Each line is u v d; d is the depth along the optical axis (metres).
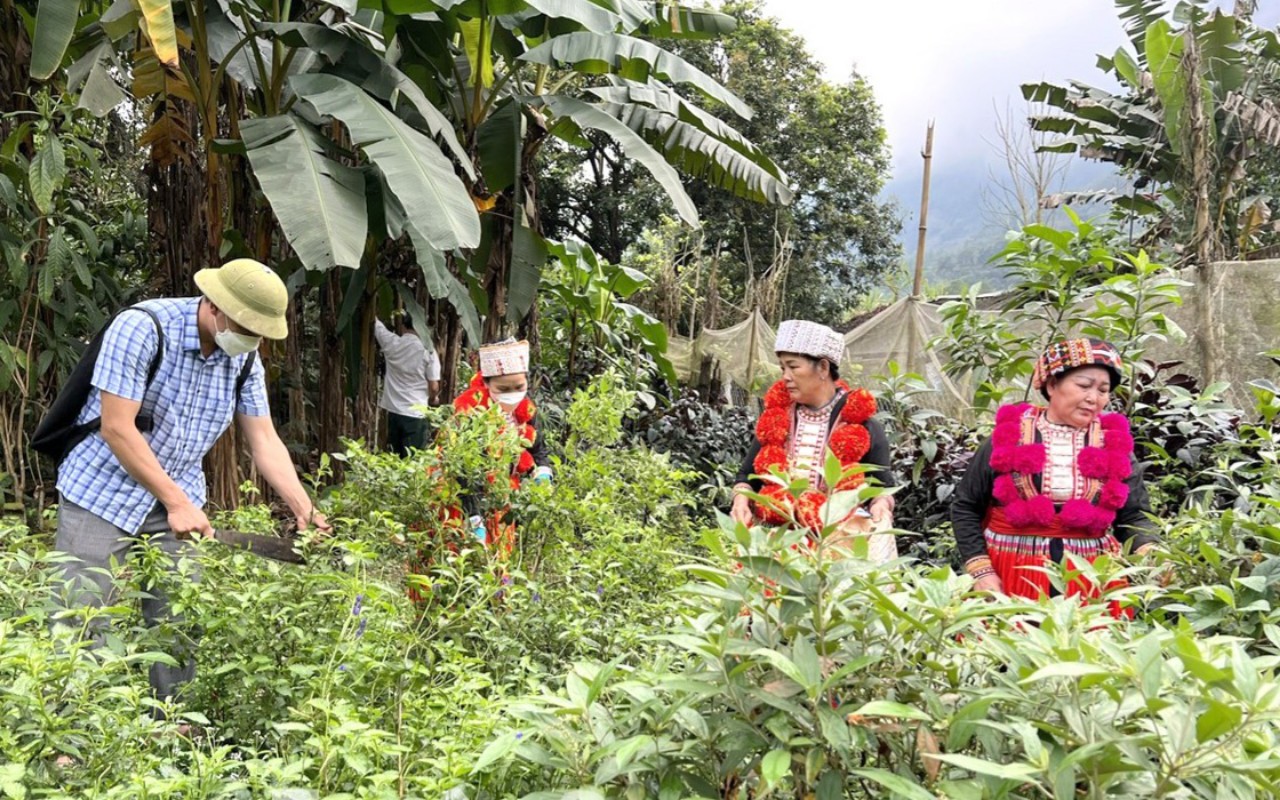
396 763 1.88
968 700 1.40
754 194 7.79
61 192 6.27
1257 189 12.27
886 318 9.27
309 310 9.22
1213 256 8.30
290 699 2.29
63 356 6.09
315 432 8.63
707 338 11.48
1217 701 1.10
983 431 5.32
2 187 5.50
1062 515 3.09
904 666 1.43
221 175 5.75
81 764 1.81
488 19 6.42
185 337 3.10
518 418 4.49
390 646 2.45
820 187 21.94
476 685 2.09
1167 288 4.95
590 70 6.70
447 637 2.98
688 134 7.60
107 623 2.71
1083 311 5.33
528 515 3.92
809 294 21.62
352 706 2.00
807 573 1.45
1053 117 11.77
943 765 1.37
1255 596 2.19
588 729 1.47
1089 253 5.00
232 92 6.07
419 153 5.09
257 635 2.31
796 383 3.59
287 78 5.95
